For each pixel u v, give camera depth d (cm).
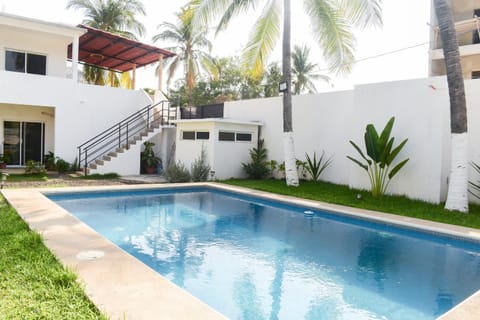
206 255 522
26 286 324
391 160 870
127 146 1366
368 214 735
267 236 635
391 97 931
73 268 373
